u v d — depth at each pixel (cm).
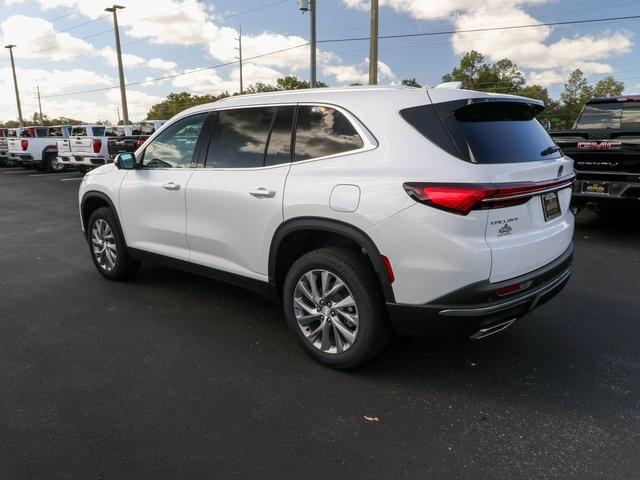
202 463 247
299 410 293
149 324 418
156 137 457
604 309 447
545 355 360
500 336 391
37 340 387
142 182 457
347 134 324
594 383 322
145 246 469
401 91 316
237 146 387
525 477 238
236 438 267
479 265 276
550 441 264
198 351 369
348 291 320
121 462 248
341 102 332
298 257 368
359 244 306
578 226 808
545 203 320
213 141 406
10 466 244
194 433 271
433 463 247
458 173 276
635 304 459
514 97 330
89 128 2123
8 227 873
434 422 281
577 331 401
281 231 344
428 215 279
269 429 274
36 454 253
